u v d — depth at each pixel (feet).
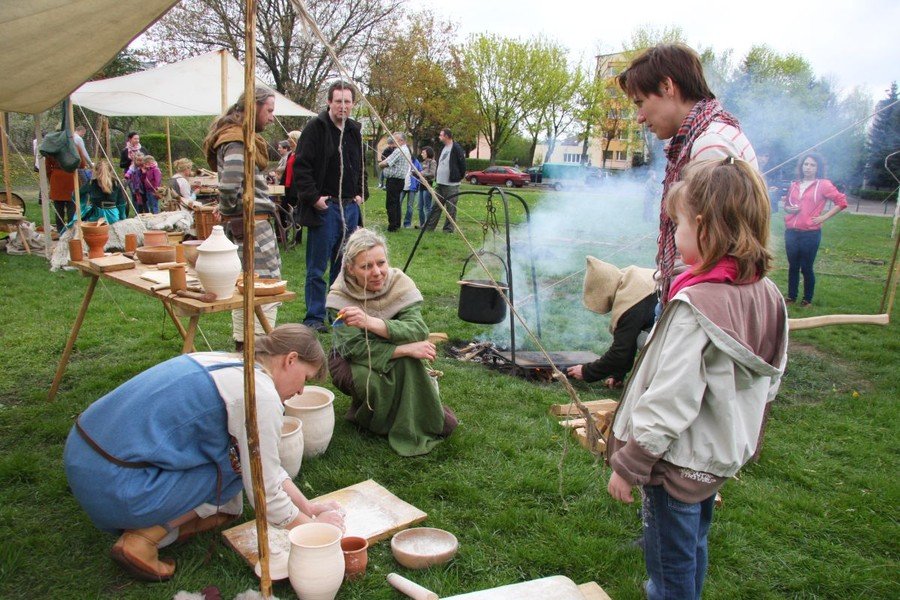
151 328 15.72
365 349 9.66
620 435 5.47
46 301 18.17
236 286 9.39
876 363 16.34
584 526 8.09
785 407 12.82
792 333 18.84
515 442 10.31
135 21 8.51
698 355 4.78
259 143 12.38
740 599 6.98
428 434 10.13
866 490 9.50
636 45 109.19
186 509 6.55
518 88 118.73
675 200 5.29
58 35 8.26
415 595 6.38
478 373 13.51
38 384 12.07
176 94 23.57
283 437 8.21
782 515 8.62
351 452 9.66
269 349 6.84
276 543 7.10
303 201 15.55
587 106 121.08
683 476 5.08
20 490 8.21
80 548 7.11
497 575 7.11
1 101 10.61
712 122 6.70
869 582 7.36
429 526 7.94
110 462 6.13
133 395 6.37
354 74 67.15
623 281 12.11
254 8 5.05
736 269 4.94
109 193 26.35
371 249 9.77
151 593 6.38
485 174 102.99
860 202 94.99
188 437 6.38
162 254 10.71
